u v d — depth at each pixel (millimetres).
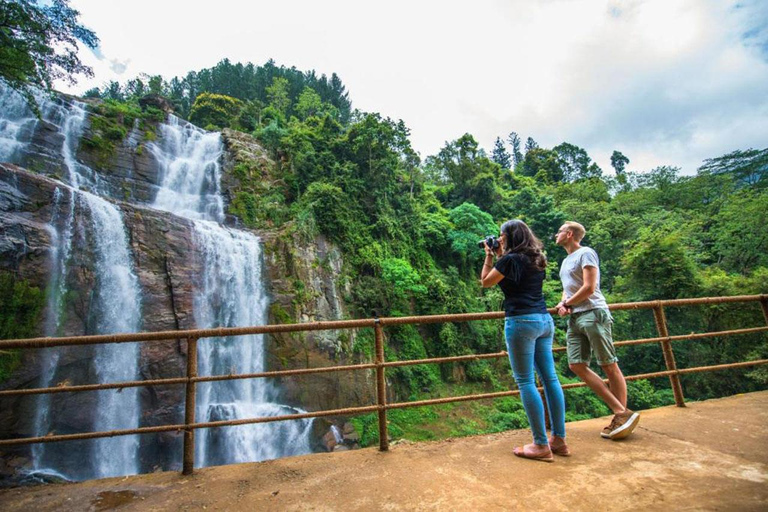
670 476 2271
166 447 12266
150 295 13023
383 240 21797
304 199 20219
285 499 2238
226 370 13977
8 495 2449
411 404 3102
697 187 35719
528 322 2545
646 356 17859
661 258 17812
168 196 19656
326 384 15844
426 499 2133
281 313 15750
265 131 24812
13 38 9703
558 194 45375
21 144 15727
